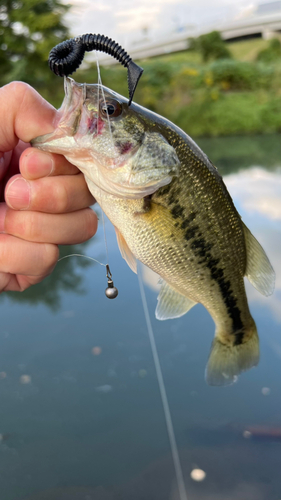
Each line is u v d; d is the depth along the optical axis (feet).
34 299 2.02
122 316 1.84
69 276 2.20
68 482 1.15
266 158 5.29
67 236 0.72
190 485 1.13
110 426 1.31
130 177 0.68
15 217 0.69
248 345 0.98
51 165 0.67
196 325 1.79
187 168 0.73
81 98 0.64
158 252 0.76
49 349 1.66
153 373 1.52
